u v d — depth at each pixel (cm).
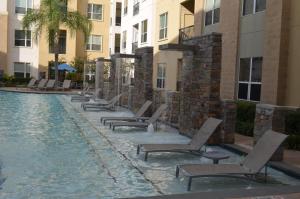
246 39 1850
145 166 936
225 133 1194
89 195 718
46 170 873
